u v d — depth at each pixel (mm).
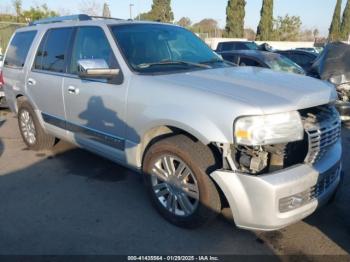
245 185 2799
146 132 3400
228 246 3154
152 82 3344
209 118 2875
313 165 2973
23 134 5703
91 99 3943
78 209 3775
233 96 2871
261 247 3143
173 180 3311
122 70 3617
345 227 3451
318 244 3189
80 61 3486
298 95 2916
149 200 3842
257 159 2803
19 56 5496
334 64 7020
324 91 3127
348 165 4926
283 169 2838
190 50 4250
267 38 43812
